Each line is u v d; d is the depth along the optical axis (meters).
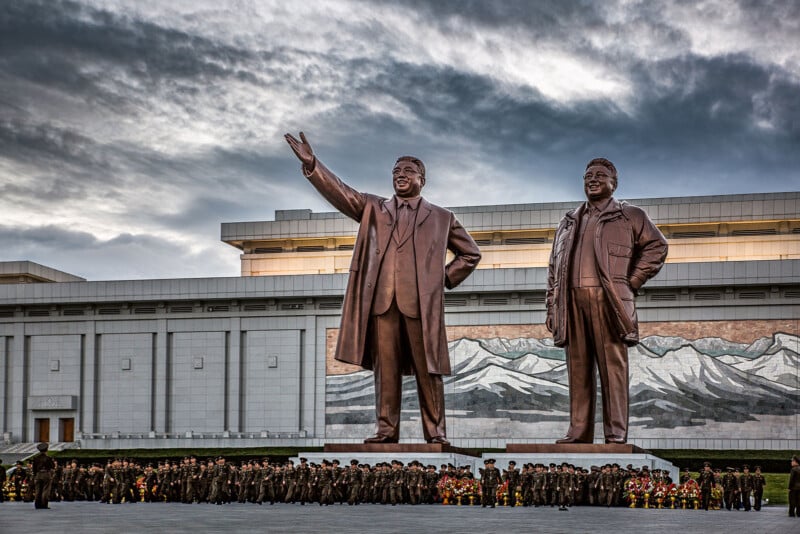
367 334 36.72
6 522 26.69
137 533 22.31
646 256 36.44
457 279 37.44
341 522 26.12
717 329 73.75
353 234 90.31
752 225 85.56
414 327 36.12
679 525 25.61
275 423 80.00
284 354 80.56
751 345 73.19
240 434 79.25
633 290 36.62
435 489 35.66
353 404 78.88
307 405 79.56
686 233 86.50
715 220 84.81
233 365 80.94
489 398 75.94
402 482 35.25
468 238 37.44
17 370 83.88
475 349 76.69
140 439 78.81
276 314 81.00
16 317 84.44
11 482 44.34
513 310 76.56
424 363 36.19
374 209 36.62
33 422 83.12
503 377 76.00
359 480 35.75
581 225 36.97
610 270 36.12
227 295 80.94
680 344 74.00
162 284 81.94
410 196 36.78
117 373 82.56
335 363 79.69
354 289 36.44
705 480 37.19
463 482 35.31
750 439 72.31
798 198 84.06
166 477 41.47
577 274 36.56
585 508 33.84
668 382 73.75
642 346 74.50
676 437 73.12
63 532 22.72
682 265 74.06
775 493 50.38
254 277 80.81
